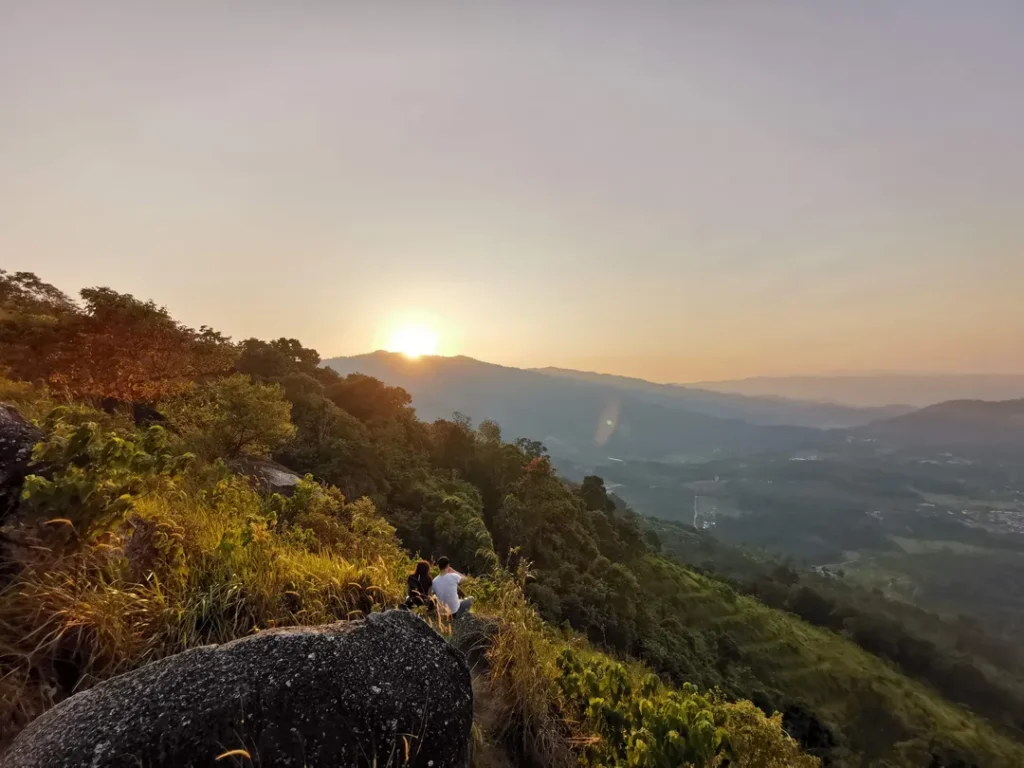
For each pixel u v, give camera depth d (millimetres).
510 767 3314
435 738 2246
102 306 16641
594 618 29750
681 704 3912
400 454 42625
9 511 2920
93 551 3055
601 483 67500
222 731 1872
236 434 14234
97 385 15914
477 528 30359
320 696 2082
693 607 50906
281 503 6695
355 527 8039
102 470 3168
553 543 42844
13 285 30578
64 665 2504
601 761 3748
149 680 2035
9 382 8422
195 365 20453
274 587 3588
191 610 2990
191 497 5164
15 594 2529
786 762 3695
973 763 34938
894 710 41188
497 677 3961
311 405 37062
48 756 1743
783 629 52406
